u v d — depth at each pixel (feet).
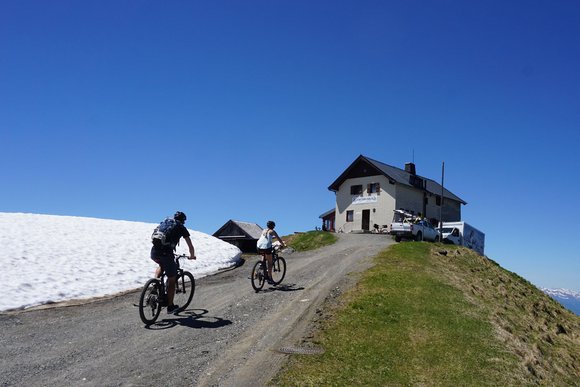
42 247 58.85
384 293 41.11
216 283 51.31
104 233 78.59
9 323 30.86
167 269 31.86
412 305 38.34
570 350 45.70
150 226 95.96
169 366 23.54
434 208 168.55
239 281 52.19
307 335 29.60
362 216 156.35
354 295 40.40
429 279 50.29
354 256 70.69
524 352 33.40
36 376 21.57
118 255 61.52
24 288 39.63
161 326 31.45
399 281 47.14
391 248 76.89
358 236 118.01
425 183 166.81
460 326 34.88
